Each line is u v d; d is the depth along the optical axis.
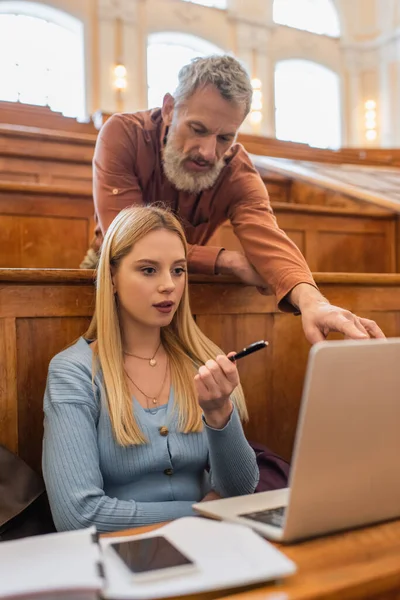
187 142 1.53
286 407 1.73
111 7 7.66
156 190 1.72
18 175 3.73
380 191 3.64
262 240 1.52
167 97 1.62
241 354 1.07
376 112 9.55
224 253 1.58
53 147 3.90
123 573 0.69
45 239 2.63
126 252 1.25
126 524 1.10
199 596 0.68
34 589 0.62
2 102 5.36
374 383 0.77
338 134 9.54
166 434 1.23
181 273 1.30
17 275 1.33
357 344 0.74
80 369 1.23
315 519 0.78
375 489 0.82
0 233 2.54
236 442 1.17
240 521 0.85
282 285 1.42
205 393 1.07
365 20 9.51
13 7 7.26
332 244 3.14
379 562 0.72
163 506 1.15
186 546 0.75
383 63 9.41
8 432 1.34
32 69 7.44
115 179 1.63
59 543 0.75
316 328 1.28
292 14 9.24
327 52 9.38
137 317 1.26
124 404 1.21
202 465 1.28
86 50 7.59
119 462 1.19
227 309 1.63
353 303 1.81
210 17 8.47
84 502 1.10
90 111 7.57
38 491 1.24
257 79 8.73
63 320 1.41
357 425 0.77
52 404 1.18
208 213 1.73
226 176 1.69
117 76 7.70
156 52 8.24
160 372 1.30
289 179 4.25
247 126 8.62
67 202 2.67
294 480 0.75
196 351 1.37
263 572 0.67
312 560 0.73
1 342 1.33
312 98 9.41
